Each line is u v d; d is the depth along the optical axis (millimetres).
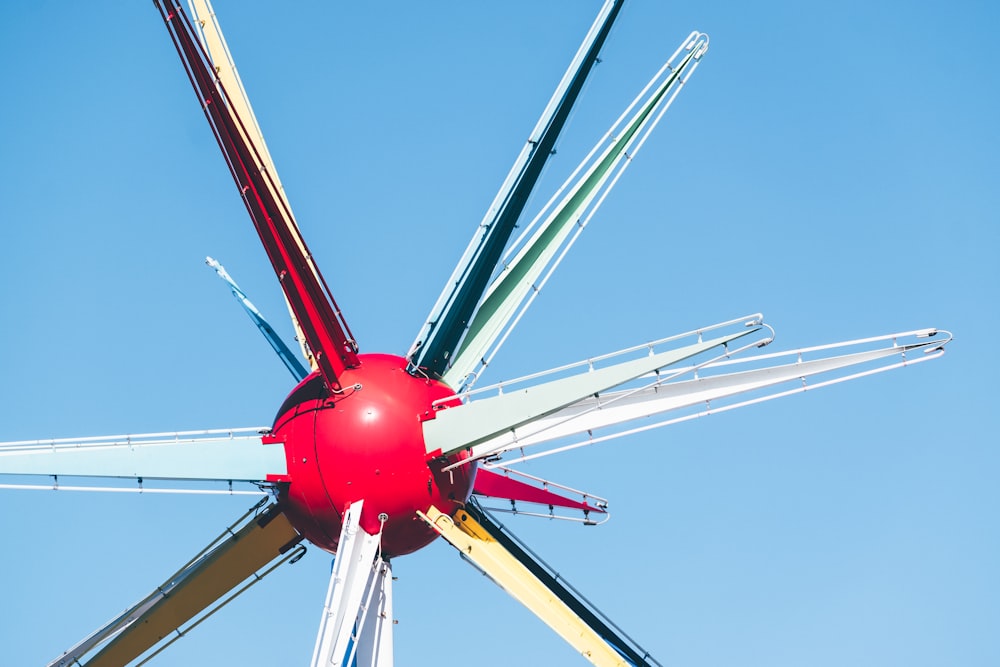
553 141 40656
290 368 46750
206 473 38438
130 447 38281
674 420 39844
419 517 38812
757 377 40656
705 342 36656
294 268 37562
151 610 41188
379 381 39188
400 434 38406
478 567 38781
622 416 41094
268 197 36562
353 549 37375
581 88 40688
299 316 38250
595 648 37719
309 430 38656
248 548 40875
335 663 35625
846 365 39719
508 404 38188
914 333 39125
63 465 37781
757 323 37125
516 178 40312
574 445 40000
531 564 44031
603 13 40188
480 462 42125
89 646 41188
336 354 39000
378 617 39156
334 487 38250
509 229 40875
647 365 36812
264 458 38781
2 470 37500
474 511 44438
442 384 40594
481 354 41844
